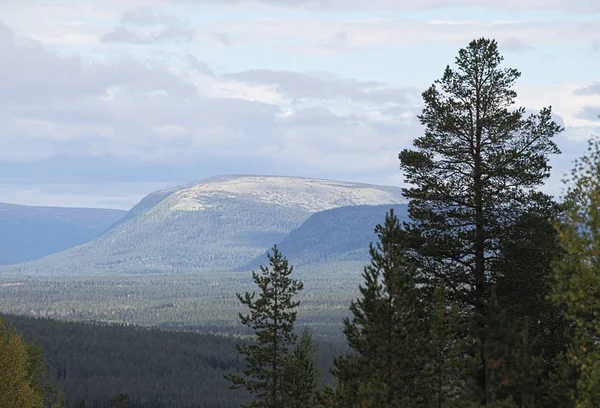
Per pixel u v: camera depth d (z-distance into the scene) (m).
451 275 56.34
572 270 41.31
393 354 49.47
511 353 45.66
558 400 44.72
